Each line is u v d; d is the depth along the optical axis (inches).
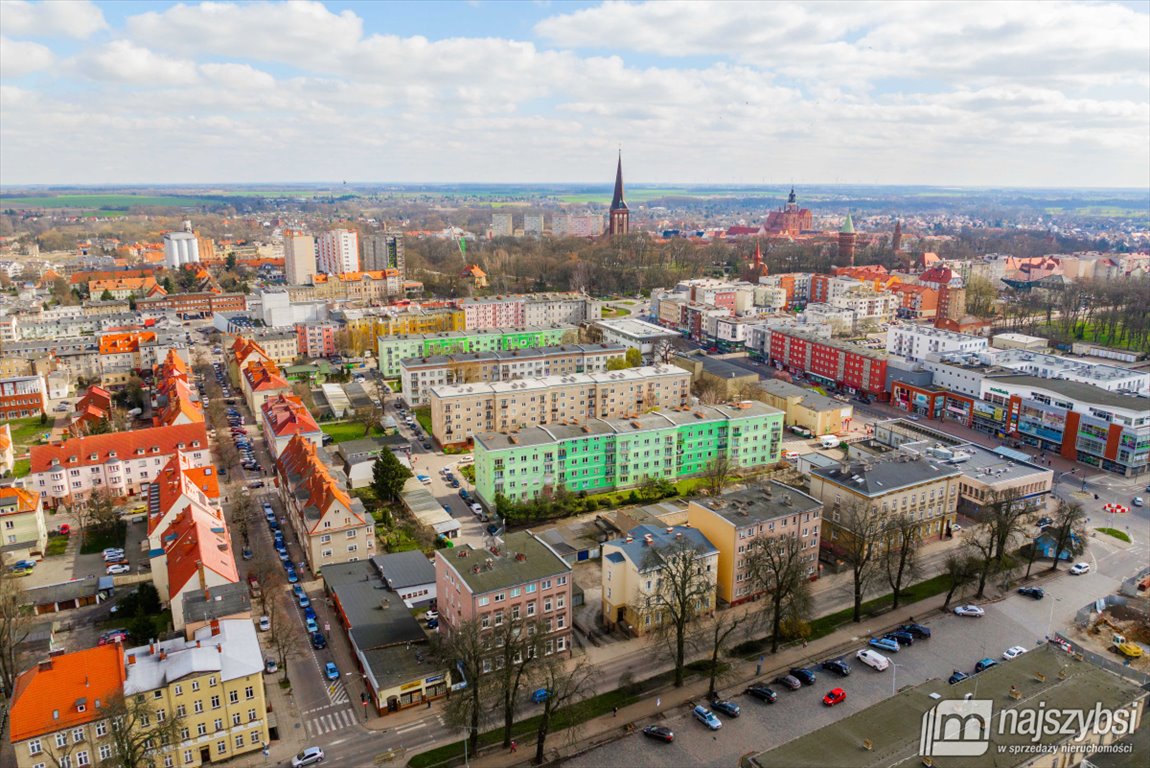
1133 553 7007.9
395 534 7293.3
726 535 6107.3
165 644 4655.5
